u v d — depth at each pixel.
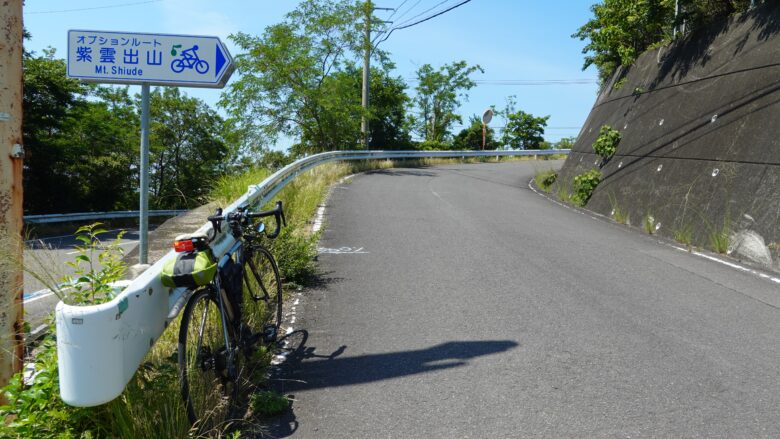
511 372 4.39
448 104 58.59
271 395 3.81
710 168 10.37
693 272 7.62
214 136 52.81
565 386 4.16
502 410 3.80
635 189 12.69
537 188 20.70
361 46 29.30
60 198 33.72
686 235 9.90
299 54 28.67
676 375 4.35
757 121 9.77
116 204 41.38
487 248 8.89
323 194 14.55
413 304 6.07
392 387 4.15
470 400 3.94
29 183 31.92
